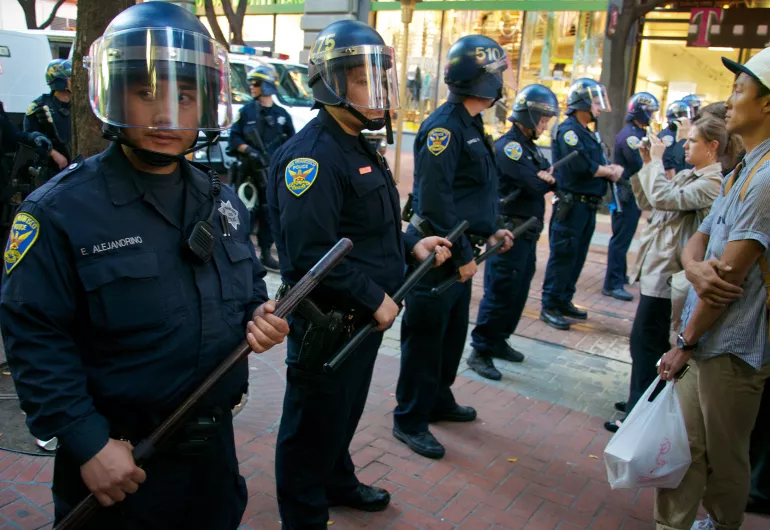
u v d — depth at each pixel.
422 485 2.86
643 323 3.29
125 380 1.36
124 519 1.43
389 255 2.22
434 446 3.09
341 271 2.00
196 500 1.56
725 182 2.20
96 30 3.04
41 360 1.26
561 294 5.20
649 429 2.25
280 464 2.27
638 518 2.72
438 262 2.45
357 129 2.14
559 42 12.02
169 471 1.46
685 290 2.55
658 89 11.50
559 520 2.68
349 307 2.06
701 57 11.10
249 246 1.63
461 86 2.99
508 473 3.00
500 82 3.04
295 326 2.16
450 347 3.31
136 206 1.38
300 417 2.19
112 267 1.32
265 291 1.69
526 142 4.13
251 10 15.75
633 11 9.09
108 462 1.27
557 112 4.13
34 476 2.68
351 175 2.08
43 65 7.49
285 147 2.15
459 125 2.99
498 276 3.96
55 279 1.28
